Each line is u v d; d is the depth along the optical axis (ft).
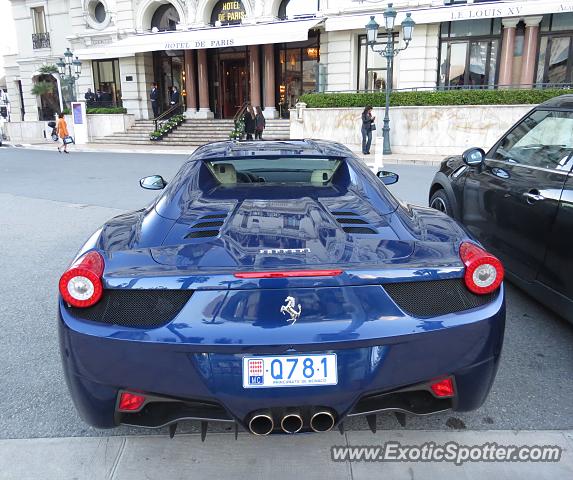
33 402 8.64
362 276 6.00
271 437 7.53
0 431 7.82
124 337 5.98
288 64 77.00
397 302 6.13
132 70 85.15
